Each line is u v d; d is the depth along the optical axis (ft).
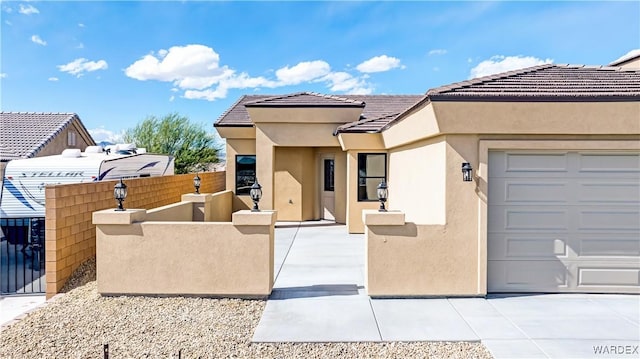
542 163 26.27
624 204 26.18
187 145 136.26
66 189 27.96
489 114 24.63
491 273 26.50
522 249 26.48
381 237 25.79
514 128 24.88
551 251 26.45
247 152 62.69
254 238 25.66
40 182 37.81
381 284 25.72
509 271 26.53
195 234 25.66
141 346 18.88
